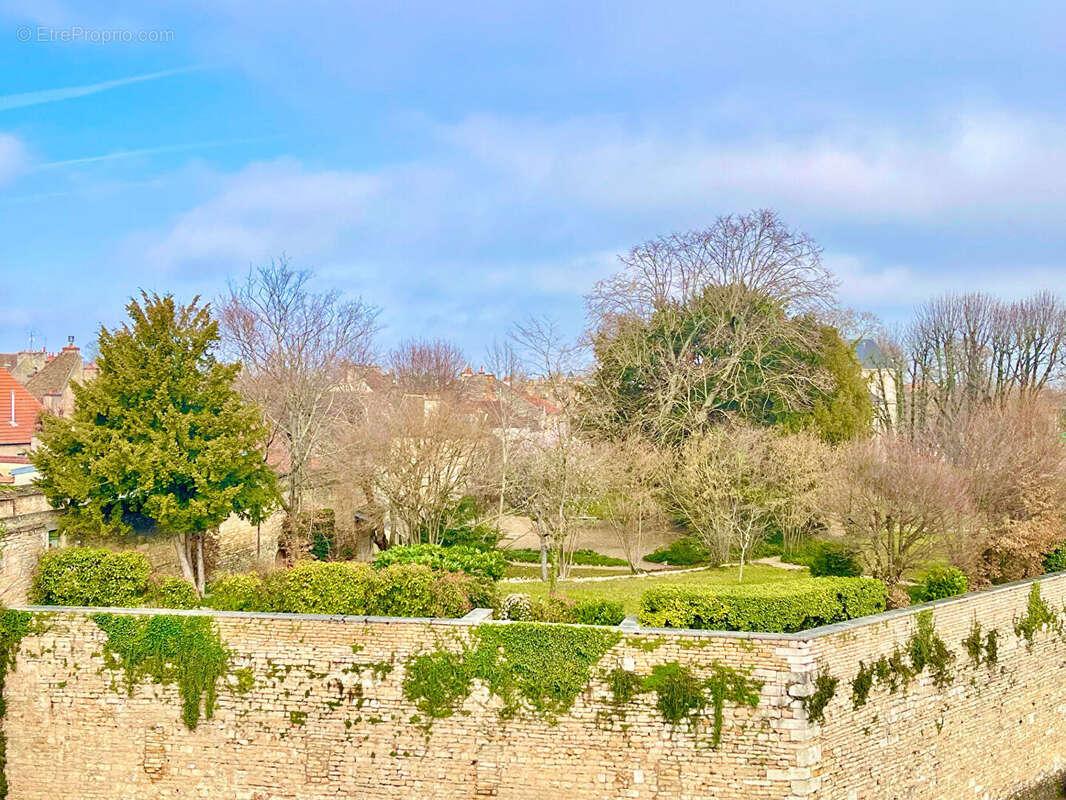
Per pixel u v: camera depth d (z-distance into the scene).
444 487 34.81
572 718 18.05
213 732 18.89
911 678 19.95
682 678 17.78
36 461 24.78
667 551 39.66
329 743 18.56
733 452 36.25
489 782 18.14
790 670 17.50
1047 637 24.20
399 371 62.28
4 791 19.53
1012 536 26.08
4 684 19.72
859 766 18.59
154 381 25.44
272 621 18.92
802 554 36.00
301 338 41.00
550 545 35.44
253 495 27.44
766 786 17.42
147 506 25.28
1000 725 22.36
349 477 35.78
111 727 19.27
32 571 23.27
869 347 64.88
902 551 25.59
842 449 36.25
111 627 19.36
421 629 18.55
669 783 17.72
